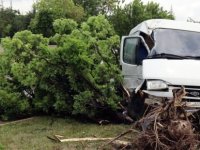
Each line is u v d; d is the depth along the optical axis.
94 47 11.41
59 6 52.97
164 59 10.55
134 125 8.71
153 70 10.18
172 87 9.90
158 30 11.47
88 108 11.22
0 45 12.58
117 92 11.47
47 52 11.23
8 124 11.56
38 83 11.84
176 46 11.05
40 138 9.73
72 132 10.30
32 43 12.16
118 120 11.44
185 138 8.02
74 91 11.67
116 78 11.27
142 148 8.18
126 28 35.22
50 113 12.55
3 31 64.50
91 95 11.02
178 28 11.59
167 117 8.35
